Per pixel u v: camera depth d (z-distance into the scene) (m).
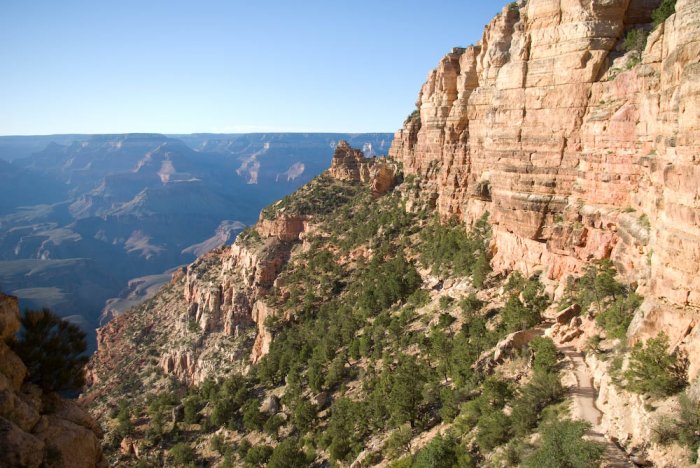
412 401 51.00
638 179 49.38
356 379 69.62
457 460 38.56
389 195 121.31
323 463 58.41
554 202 57.97
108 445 88.31
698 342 31.55
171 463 77.88
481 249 72.75
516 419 38.25
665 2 51.00
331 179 153.12
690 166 32.56
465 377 51.12
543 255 59.88
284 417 71.94
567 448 30.64
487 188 78.12
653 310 35.47
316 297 104.19
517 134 60.72
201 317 132.38
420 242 94.75
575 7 54.28
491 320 59.62
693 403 29.11
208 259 154.38
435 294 76.69
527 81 59.22
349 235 116.94
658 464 28.58
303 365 84.00
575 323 48.00
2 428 25.14
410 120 126.44
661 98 38.69
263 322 108.19
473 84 89.25
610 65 53.41
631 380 33.97
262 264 123.25
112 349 149.12
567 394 38.78
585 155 54.66
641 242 45.12
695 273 32.66
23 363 30.09
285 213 134.62
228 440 76.81
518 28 65.50
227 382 92.44
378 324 77.00
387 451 49.75
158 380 127.38
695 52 34.84
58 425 29.20
